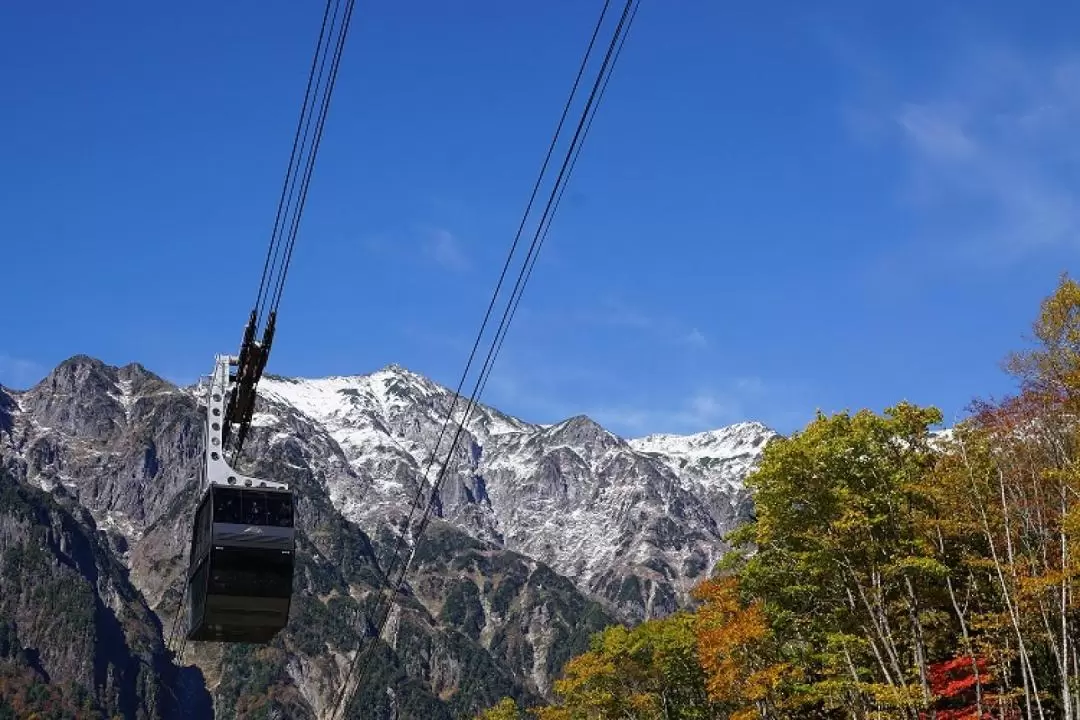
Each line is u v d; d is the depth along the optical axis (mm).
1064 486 61250
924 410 67188
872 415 67688
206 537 48531
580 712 103625
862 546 64500
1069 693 57844
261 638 49438
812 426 69125
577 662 101188
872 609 67062
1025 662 59906
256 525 48531
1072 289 66000
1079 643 64812
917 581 68062
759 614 70688
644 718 98750
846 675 69750
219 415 51344
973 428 67062
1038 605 62062
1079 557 57062
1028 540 63656
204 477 50469
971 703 70250
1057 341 66688
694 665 92312
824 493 66125
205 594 47844
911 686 61406
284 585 48250
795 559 69312
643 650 99188
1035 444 65875
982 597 68500
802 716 80562
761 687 68375
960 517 64375
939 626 71938
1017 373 68250
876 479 66125
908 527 65438
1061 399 65750
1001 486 62469
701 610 78688
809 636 71312
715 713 93062
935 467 66438
